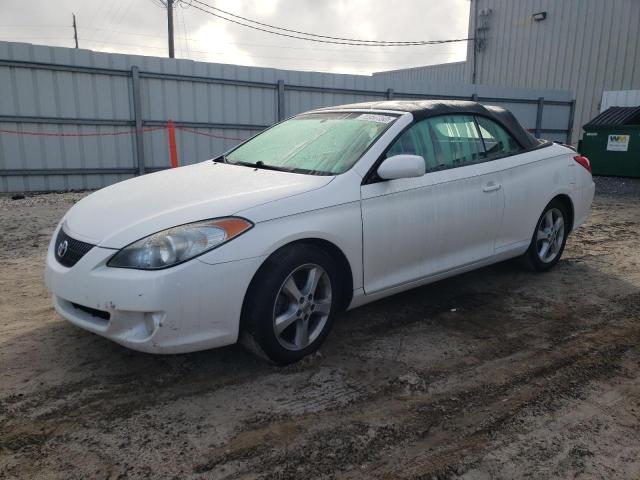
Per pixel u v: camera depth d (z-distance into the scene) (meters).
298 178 3.44
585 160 5.39
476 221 4.16
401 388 3.06
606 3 21.83
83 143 10.81
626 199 10.31
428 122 4.01
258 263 2.94
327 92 13.34
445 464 2.41
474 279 5.00
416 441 2.57
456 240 4.05
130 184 3.74
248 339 3.12
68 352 3.40
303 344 3.27
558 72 23.75
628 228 7.45
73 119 10.59
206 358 3.35
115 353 3.39
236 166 3.95
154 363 3.27
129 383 3.05
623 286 4.86
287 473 2.34
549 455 2.48
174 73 11.34
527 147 4.78
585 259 5.72
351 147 3.71
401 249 3.67
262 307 3.00
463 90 15.90
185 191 3.33
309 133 4.12
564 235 5.23
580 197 5.23
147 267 2.74
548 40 24.02
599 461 2.45
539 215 4.80
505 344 3.65
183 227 2.84
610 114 14.29
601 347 3.61
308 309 3.25
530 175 4.65
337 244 3.29
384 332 3.82
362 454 2.47
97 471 2.32
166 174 3.95
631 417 2.79
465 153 4.22
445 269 4.04
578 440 2.60
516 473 2.36
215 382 3.08
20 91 10.07
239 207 2.99
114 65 10.76
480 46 27.02
